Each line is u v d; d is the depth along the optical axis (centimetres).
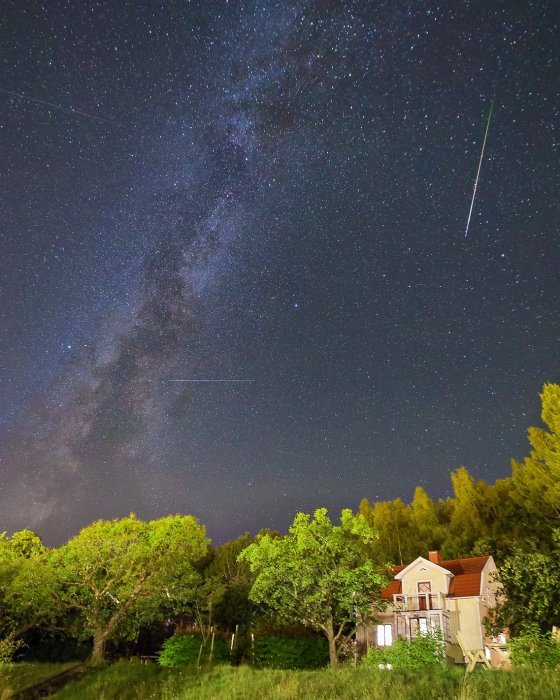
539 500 4066
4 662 2084
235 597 3584
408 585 3378
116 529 2798
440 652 1603
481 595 3173
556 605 2258
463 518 4719
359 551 2466
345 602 2255
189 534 2841
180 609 2991
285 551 2406
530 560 2447
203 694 1435
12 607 2694
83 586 2752
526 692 977
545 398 4022
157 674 1886
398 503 5622
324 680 1328
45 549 3456
